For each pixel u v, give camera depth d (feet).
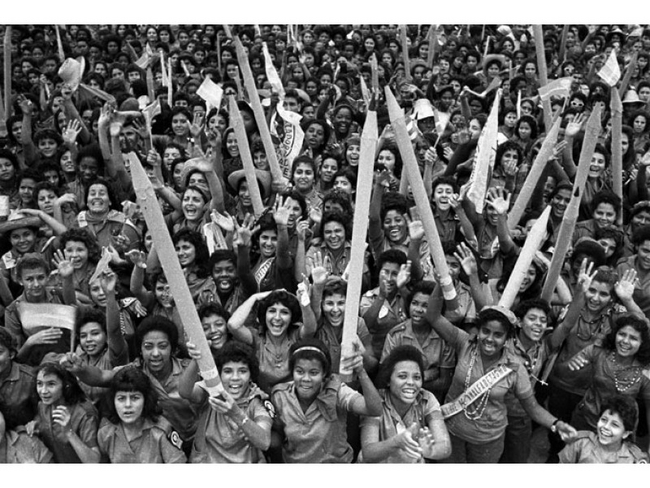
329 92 38.65
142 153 30.91
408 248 20.70
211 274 20.43
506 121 34.63
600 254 20.48
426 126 34.94
